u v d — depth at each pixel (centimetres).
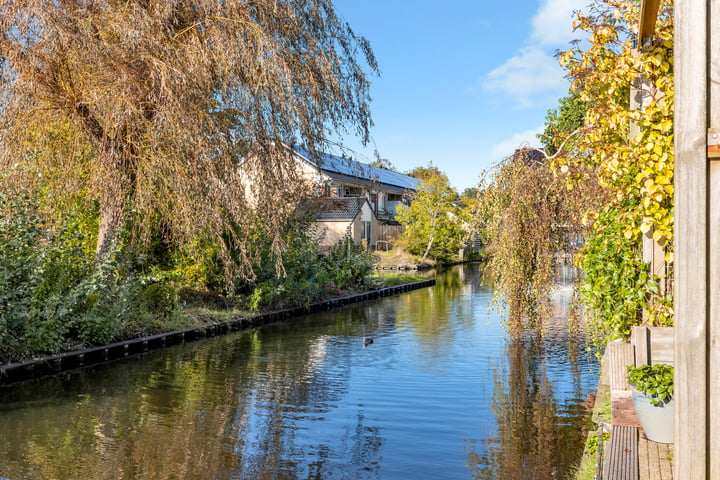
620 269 696
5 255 1109
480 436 742
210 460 666
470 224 1153
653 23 575
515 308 1077
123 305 1306
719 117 279
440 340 1460
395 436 746
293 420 816
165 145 1228
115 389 988
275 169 1437
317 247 2650
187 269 1725
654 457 443
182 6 1246
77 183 1265
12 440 730
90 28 1152
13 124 1189
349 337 1534
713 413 281
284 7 1342
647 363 597
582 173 790
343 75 1491
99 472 629
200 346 1409
